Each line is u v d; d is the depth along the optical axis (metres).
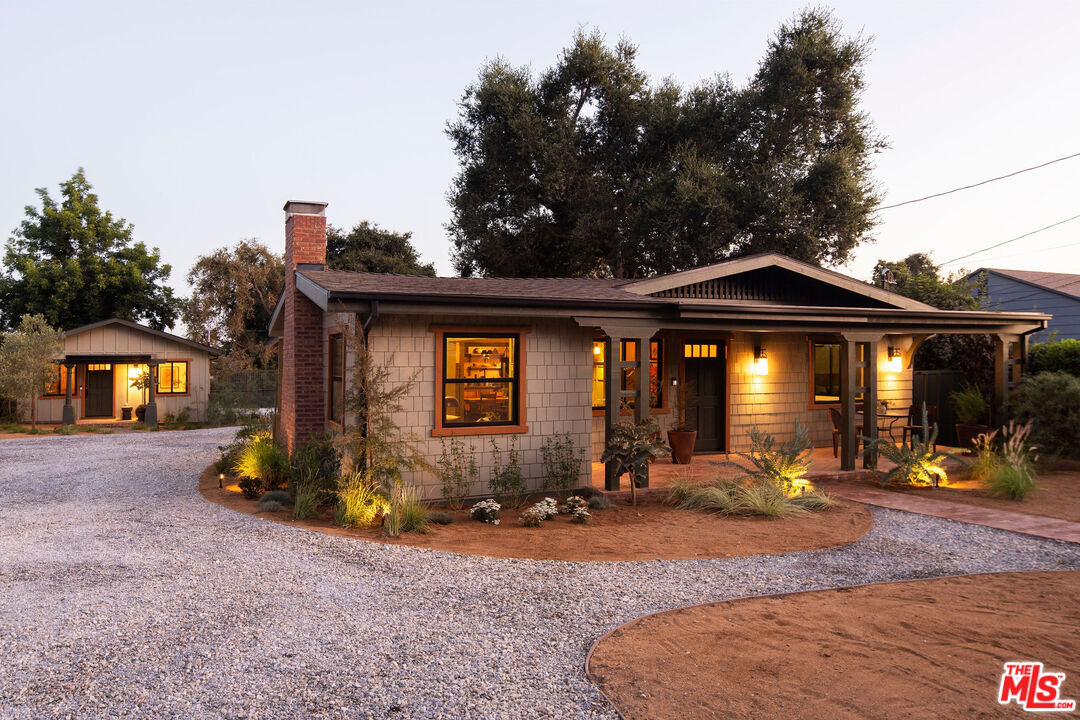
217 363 28.52
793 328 10.73
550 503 8.45
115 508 8.98
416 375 9.02
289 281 12.02
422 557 6.63
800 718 3.41
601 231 24.27
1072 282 23.14
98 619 4.84
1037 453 12.22
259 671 3.99
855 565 6.48
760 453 9.85
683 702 3.60
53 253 28.58
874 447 10.95
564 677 3.93
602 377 12.22
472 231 26.09
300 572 6.07
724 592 5.61
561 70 25.77
